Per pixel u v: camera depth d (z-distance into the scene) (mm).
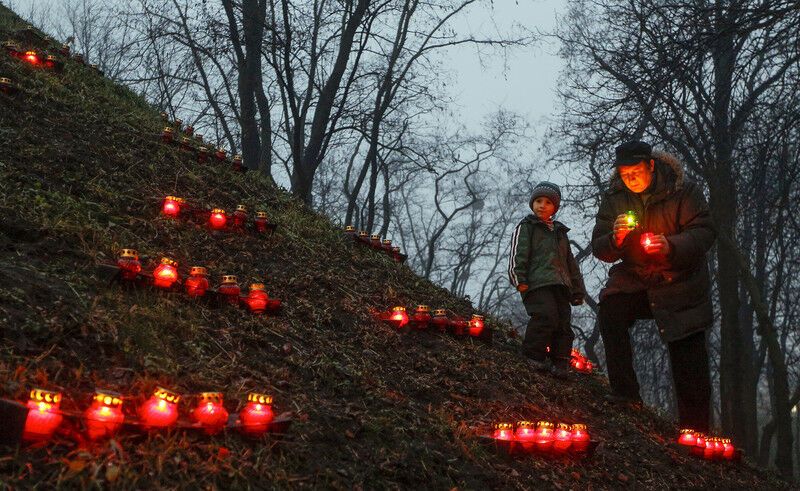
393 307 6898
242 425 3459
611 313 6945
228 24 16828
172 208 6461
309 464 3541
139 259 5258
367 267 8094
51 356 3553
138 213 6234
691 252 6312
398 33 21156
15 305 3816
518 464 4609
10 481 2631
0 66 8055
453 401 5309
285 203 9094
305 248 7539
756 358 26766
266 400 3523
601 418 6418
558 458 4945
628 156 6461
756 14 12109
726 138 16172
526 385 6293
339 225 9500
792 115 14430
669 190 6504
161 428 3201
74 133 7293
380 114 20094
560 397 6371
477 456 4438
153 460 3023
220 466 3178
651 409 7598
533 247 7082
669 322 6500
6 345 3482
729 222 16438
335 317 5918
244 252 6570
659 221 6551
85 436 2988
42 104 7586
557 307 7098
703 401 6645
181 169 7969
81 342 3764
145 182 7016
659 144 18969
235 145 21391
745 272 15938
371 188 22297
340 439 3916
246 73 17406
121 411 3180
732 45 13617
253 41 16797
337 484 3465
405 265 9094
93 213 5691
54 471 2771
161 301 4594
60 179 6043
